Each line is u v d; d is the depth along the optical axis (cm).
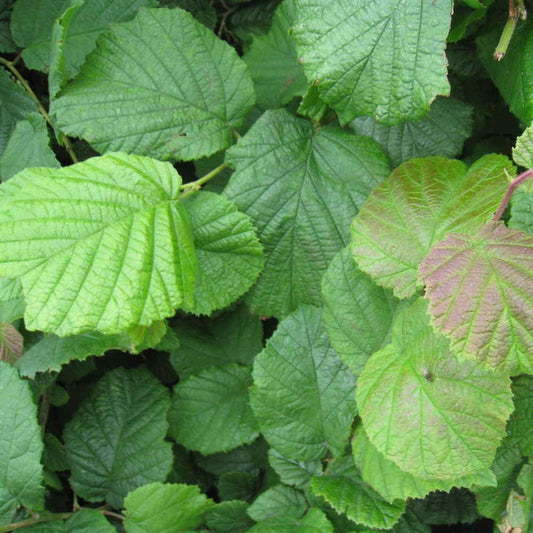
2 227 46
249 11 65
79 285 45
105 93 54
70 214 46
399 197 49
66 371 60
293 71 59
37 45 58
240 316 61
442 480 48
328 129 54
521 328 44
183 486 53
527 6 52
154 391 59
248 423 58
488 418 46
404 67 49
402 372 47
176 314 61
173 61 55
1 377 52
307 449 54
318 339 53
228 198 53
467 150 61
